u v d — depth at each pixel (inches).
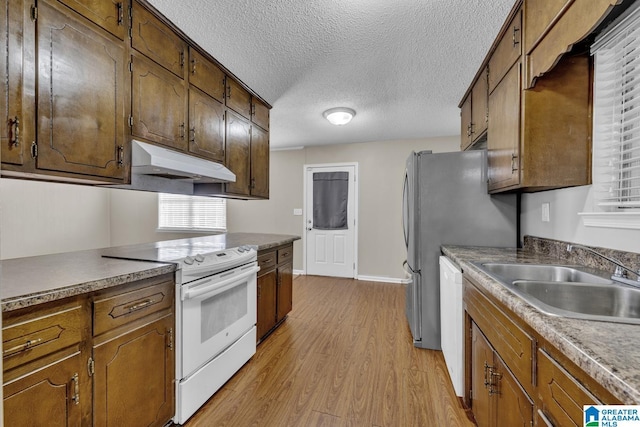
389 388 73.7
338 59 86.0
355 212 186.1
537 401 33.4
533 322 32.4
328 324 114.7
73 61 50.7
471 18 66.7
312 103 119.5
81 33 52.0
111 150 57.9
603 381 22.1
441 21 68.0
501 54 71.6
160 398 57.6
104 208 204.7
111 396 47.9
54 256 68.4
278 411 65.7
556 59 49.9
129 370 51.2
